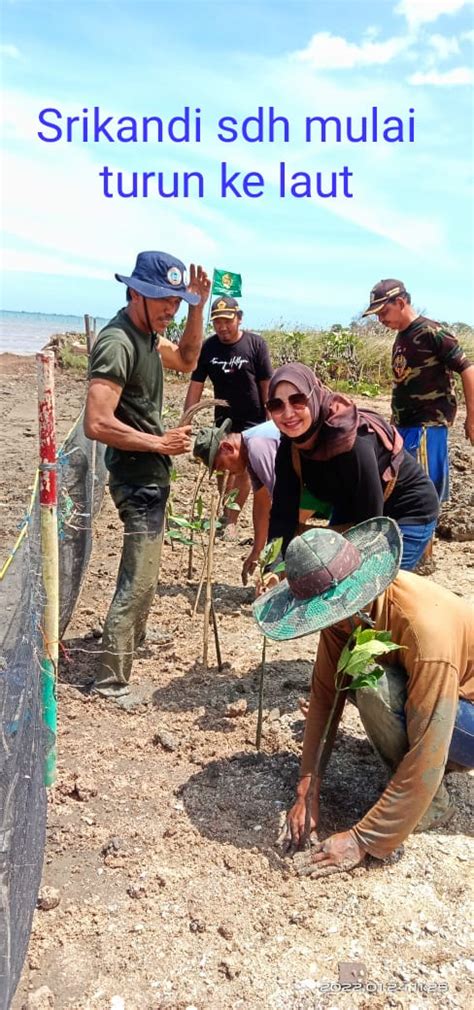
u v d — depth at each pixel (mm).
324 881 2752
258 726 3518
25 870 2268
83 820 3070
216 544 6523
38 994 2266
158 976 2373
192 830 3008
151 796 3227
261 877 2770
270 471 4496
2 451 9398
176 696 4035
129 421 3859
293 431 3152
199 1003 2281
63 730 3697
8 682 2305
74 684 4117
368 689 2725
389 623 2713
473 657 2785
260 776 3340
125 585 3912
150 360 3826
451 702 2611
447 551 6555
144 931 2535
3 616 2932
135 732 3711
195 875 2783
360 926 2566
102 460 6723
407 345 5363
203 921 2570
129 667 3996
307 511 3871
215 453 4461
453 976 2391
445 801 3033
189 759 3488
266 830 3008
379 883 2748
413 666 2637
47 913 2605
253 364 6305
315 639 4801
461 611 2760
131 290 3709
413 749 2656
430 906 2654
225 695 4039
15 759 2102
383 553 2715
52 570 2947
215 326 6227
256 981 2359
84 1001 2279
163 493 3939
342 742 3602
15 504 7051
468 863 2863
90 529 5219
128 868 2820
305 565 2648
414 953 2469
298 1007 2275
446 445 5527
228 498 5520
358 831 2789
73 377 16828
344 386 16578
